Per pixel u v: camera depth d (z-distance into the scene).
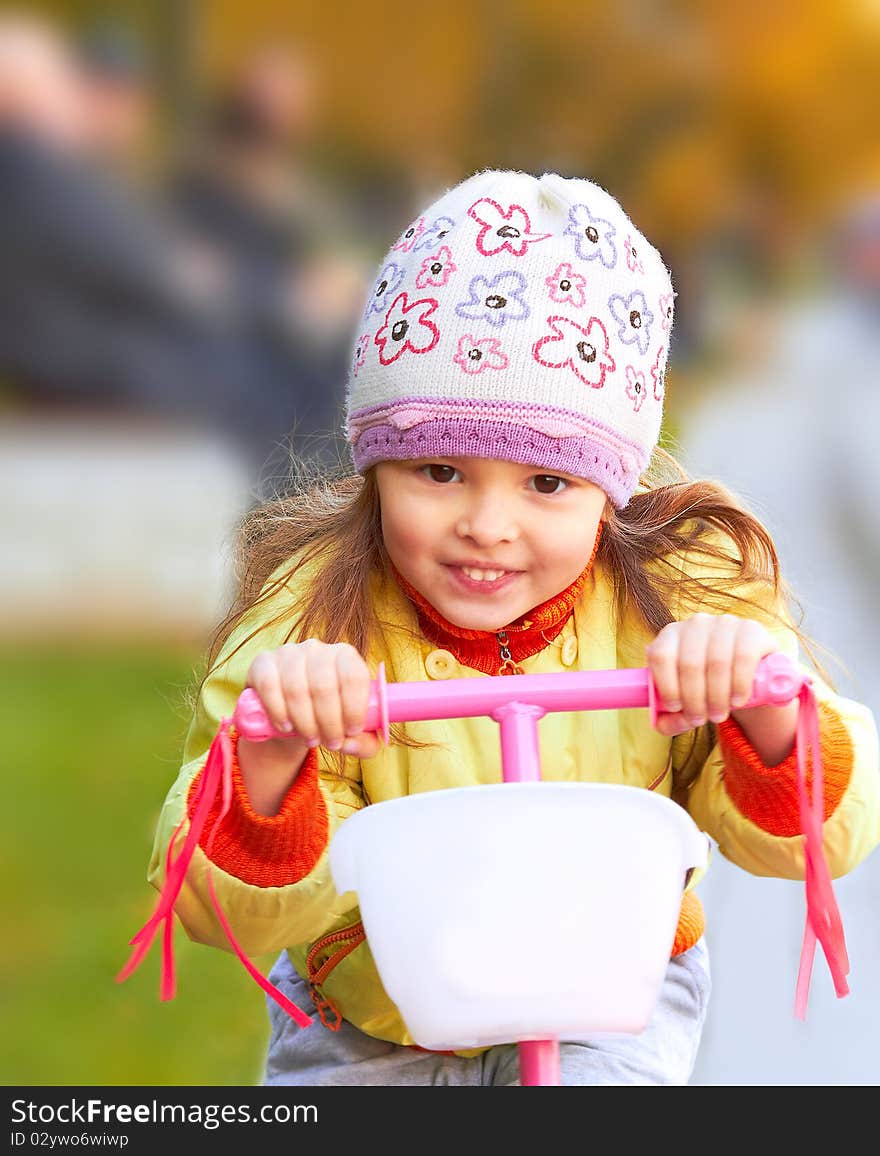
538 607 2.51
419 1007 1.92
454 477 2.38
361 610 2.58
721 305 22.17
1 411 8.37
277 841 2.25
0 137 8.73
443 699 2.06
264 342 8.45
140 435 8.42
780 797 2.29
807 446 11.71
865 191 20.42
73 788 5.81
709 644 2.05
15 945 4.59
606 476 2.41
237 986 4.42
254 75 8.55
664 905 1.92
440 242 2.46
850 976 4.11
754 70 18.23
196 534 8.20
